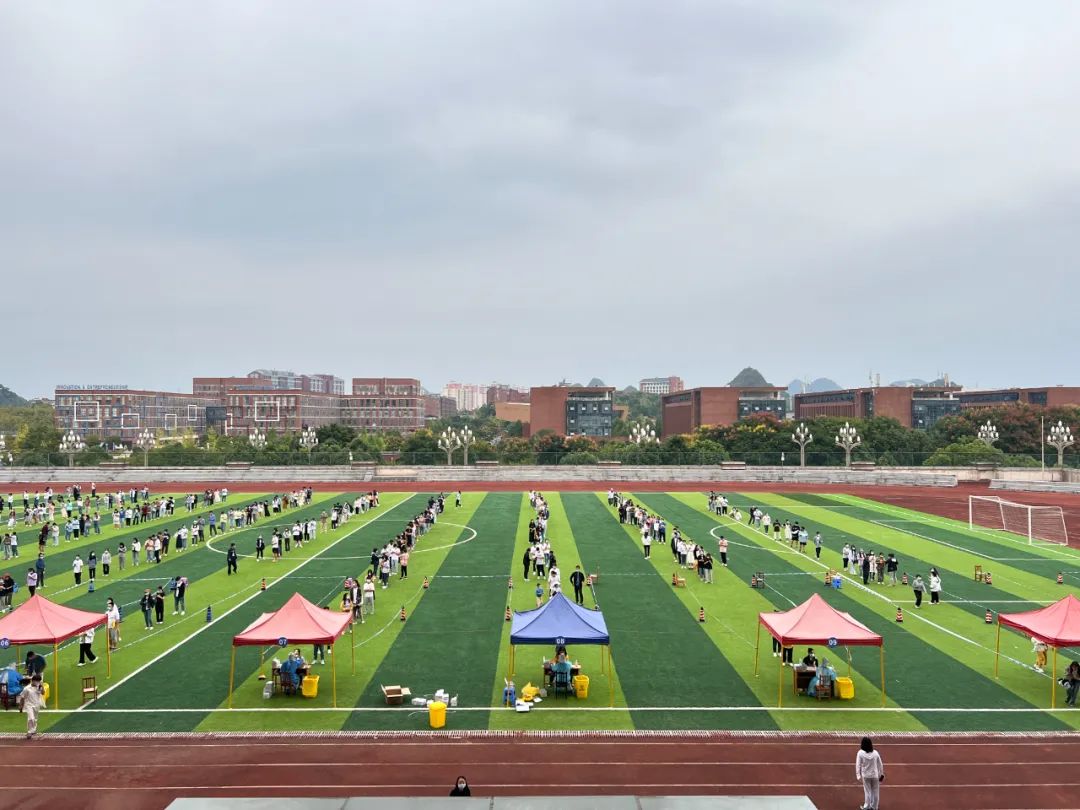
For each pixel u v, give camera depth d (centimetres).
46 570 4688
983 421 14275
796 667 2739
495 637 3350
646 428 12562
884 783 2077
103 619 2930
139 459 11350
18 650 3183
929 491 9150
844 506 7700
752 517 6425
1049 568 4766
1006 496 8681
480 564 4838
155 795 2005
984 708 2583
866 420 14262
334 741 2322
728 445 13738
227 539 5750
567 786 2042
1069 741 2336
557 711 2550
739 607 3847
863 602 3941
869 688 2762
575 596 4022
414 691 2720
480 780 2075
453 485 9694
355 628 3481
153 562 4906
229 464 10862
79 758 2216
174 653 3138
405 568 4516
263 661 3036
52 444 14175
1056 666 2959
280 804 1395
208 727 2420
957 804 1970
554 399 19950
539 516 6212
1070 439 11062
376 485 9688
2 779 2095
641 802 1395
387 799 1402
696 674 2908
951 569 4719
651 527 5562
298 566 4794
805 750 2272
